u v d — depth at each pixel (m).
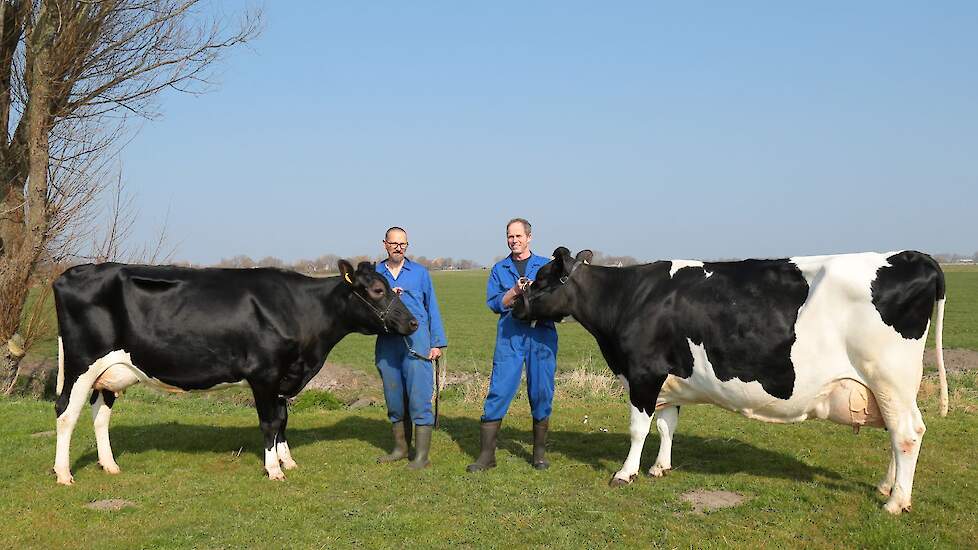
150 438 8.95
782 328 6.17
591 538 5.45
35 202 13.79
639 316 6.80
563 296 7.13
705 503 6.30
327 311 7.52
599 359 21.55
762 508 6.11
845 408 6.08
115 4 13.89
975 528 5.57
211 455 8.14
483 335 28.86
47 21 13.33
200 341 7.14
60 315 7.00
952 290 49.53
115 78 14.52
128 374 7.20
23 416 10.29
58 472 6.96
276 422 7.27
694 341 6.57
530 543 5.39
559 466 7.51
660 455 7.20
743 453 7.93
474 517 5.89
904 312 5.81
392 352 7.71
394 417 7.81
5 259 14.14
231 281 7.32
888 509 5.90
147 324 7.05
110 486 6.86
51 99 13.82
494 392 7.37
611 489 6.64
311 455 8.09
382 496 6.48
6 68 14.40
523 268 7.48
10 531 5.64
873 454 7.80
